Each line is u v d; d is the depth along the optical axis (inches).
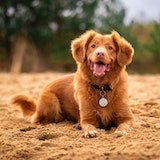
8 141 320.5
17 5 1542.8
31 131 350.6
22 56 1539.1
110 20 1444.4
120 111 355.6
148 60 1363.2
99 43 350.3
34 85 677.9
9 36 1557.6
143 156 274.8
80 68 359.3
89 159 276.2
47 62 1549.0
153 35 1357.0
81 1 1546.5
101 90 354.6
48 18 1567.4
